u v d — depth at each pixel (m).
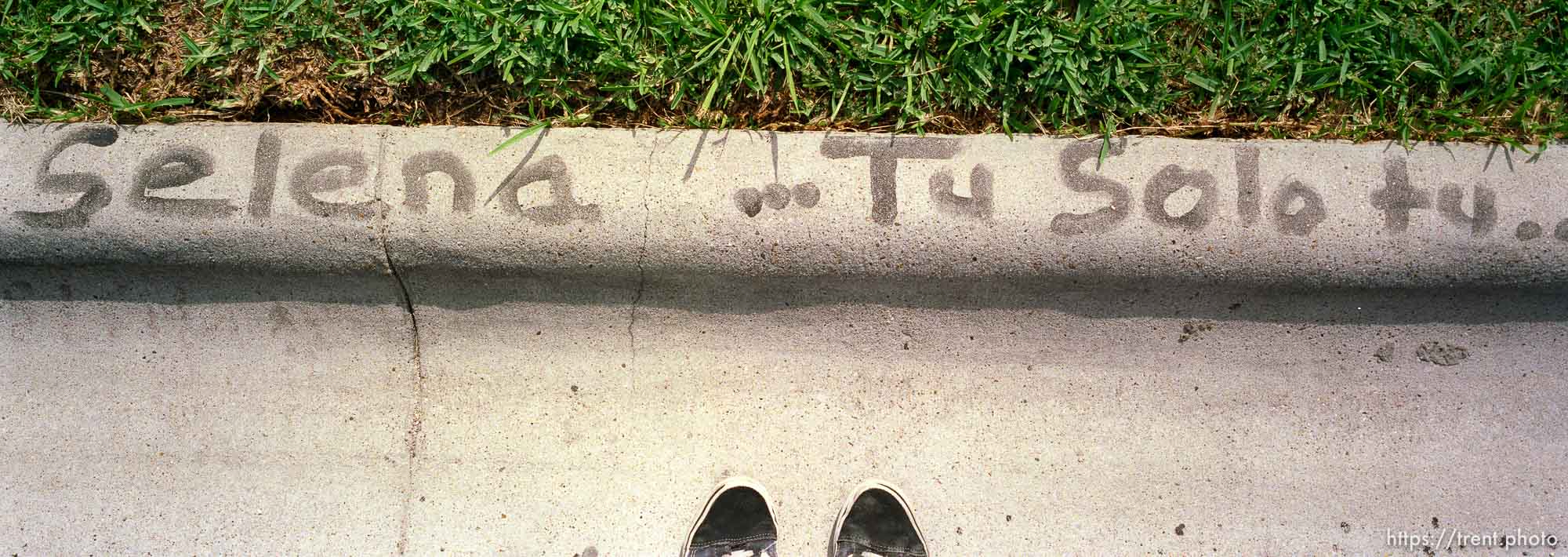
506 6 2.08
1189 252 1.99
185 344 2.20
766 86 2.09
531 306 2.16
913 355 2.21
